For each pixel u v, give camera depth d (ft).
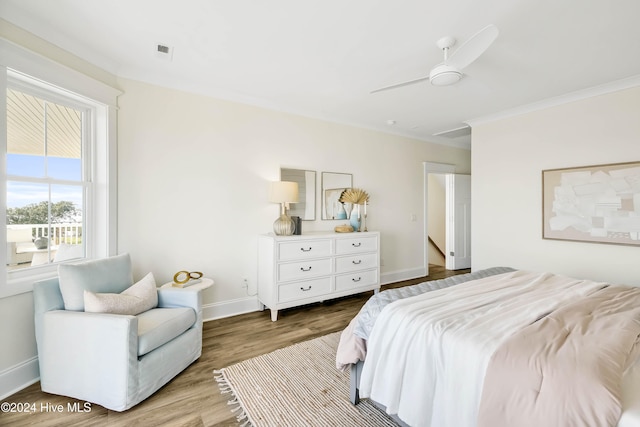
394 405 4.58
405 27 6.55
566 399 3.09
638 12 5.95
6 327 6.05
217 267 10.28
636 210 9.04
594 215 9.87
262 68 8.57
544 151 11.14
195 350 7.37
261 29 6.68
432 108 11.87
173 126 9.41
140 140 8.83
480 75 8.89
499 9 5.91
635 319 4.69
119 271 7.25
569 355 3.58
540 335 4.08
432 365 4.33
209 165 10.07
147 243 8.98
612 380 3.15
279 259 10.02
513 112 11.94
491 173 12.78
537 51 7.51
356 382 5.71
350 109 12.04
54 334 5.89
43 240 7.06
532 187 11.48
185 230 9.65
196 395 6.10
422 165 16.78
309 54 7.77
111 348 5.54
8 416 5.40
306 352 7.92
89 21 6.40
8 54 5.92
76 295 6.15
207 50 7.61
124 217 8.57
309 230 12.44
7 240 6.37
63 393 5.87
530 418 3.19
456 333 4.30
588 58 7.88
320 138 12.77
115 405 5.50
